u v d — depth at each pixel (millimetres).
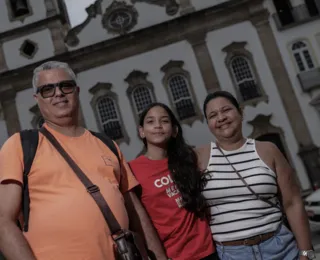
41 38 21547
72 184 2309
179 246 3234
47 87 2643
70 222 2195
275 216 3160
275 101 19203
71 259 2150
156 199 3363
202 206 3230
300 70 19344
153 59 20375
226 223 3154
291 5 20312
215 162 3299
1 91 20672
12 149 2309
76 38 21266
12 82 20781
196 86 19812
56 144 2473
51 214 2188
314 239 9750
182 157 3410
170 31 20484
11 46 21578
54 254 2141
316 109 18703
